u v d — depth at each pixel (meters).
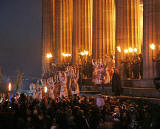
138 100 17.52
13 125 8.09
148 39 20.67
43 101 17.73
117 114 12.60
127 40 25.19
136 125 12.23
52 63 38.25
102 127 9.78
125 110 13.59
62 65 35.41
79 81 28.77
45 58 42.69
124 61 23.52
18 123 8.12
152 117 9.09
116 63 24.86
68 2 38.12
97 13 29.92
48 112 12.58
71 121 9.86
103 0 29.89
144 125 9.99
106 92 24.03
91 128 12.28
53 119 10.86
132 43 25.14
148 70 20.58
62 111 12.10
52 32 42.16
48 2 43.00
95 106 13.28
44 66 42.59
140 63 22.39
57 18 38.28
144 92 19.06
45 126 9.42
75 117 11.72
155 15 20.44
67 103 15.81
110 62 24.86
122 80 22.86
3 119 8.26
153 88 18.98
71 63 34.53
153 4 20.50
